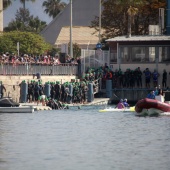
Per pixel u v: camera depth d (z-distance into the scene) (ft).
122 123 405.80
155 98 456.45
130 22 630.33
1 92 485.97
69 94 519.19
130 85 546.67
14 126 390.63
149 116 442.50
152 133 362.12
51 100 495.41
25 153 305.53
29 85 502.79
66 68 546.26
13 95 500.33
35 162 288.10
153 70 553.23
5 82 494.59
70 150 312.29
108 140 338.95
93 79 545.03
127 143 329.72
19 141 336.08
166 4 638.94
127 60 556.92
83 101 528.63
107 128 383.65
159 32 618.44
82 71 559.38
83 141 336.08
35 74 516.32
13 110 463.42
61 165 282.77
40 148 317.01
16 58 515.91
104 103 535.60
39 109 481.46
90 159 293.43
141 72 545.03
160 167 278.87
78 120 421.18
